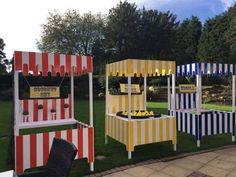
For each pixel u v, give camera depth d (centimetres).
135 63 527
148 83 2227
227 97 1686
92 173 445
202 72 597
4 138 686
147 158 518
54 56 417
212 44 2616
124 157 523
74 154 227
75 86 1831
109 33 2600
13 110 480
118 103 651
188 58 2994
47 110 543
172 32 2766
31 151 411
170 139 561
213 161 504
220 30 2594
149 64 541
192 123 621
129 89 524
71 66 430
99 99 1777
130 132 518
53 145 268
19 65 397
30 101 529
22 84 1228
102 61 2603
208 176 432
